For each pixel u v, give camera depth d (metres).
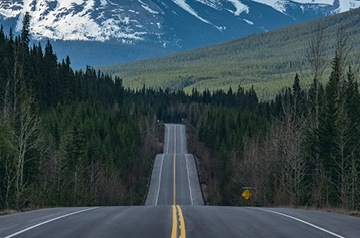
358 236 24.06
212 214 34.28
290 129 83.25
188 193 112.19
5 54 115.44
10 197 51.25
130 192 103.25
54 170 72.38
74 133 82.75
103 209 40.25
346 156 64.38
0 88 93.38
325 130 66.12
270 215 33.88
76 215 33.12
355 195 57.22
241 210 39.22
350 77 76.50
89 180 84.12
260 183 78.19
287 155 71.19
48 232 24.53
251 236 23.72
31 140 64.44
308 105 85.25
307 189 69.75
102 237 23.05
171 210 38.19
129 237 23.05
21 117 59.38
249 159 88.31
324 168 65.94
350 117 71.94
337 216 34.22
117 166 111.50
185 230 25.44
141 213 34.88
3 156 53.69
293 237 23.56
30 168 63.16
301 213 36.41
